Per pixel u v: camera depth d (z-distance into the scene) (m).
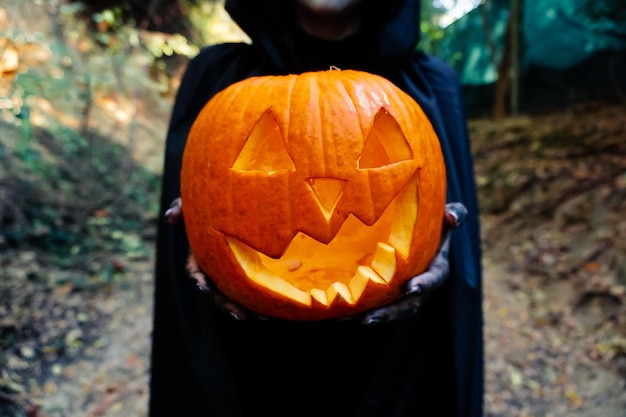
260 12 1.58
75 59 4.64
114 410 2.71
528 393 3.00
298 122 1.14
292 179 1.12
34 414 2.54
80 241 4.30
